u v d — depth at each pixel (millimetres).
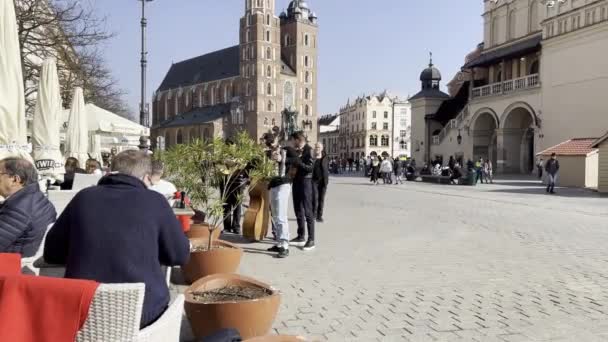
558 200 20609
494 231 11633
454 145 51812
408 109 130125
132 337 2363
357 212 15695
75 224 3031
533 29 44469
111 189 3146
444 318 5309
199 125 117250
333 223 12953
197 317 4270
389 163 34125
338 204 18547
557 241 10273
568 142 31875
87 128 15383
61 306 2258
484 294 6242
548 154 32062
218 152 6934
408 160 49969
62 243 3133
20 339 2240
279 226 8461
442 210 16391
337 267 7672
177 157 7137
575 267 7820
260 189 9656
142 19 22844
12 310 2250
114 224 3006
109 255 2959
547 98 39250
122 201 3086
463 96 57875
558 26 38188
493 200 20469
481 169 35125
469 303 5855
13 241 4164
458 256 8633
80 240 2982
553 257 8602
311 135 120250
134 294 2340
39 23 17594
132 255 2984
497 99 44781
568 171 30469
